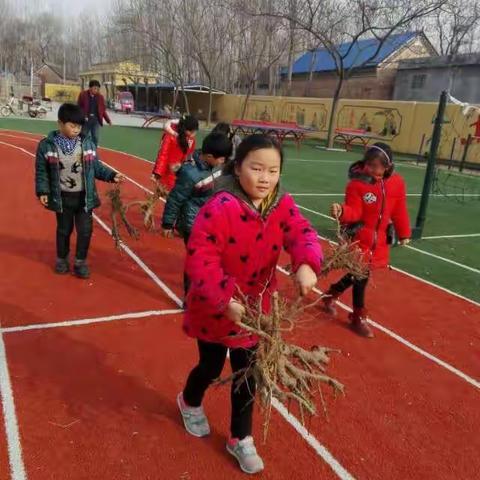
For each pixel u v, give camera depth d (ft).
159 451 9.64
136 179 38.17
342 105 90.43
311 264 8.11
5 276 17.03
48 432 9.90
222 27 113.91
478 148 67.51
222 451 9.78
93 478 8.89
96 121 45.34
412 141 78.38
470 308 18.24
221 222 7.96
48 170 16.37
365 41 132.98
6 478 8.74
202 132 93.97
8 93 186.19
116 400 11.03
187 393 9.93
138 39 138.41
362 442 10.44
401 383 12.80
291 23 89.45
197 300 8.55
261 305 8.35
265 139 7.85
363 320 15.14
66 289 16.42
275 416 10.96
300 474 9.42
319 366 8.63
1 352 12.46
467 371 13.74
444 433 11.02
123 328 14.19
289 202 8.59
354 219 14.33
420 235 28.32
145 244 21.72
